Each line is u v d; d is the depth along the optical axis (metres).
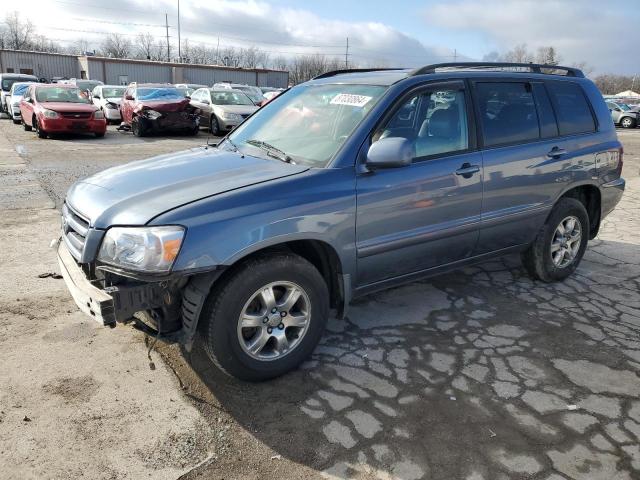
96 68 43.00
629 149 18.67
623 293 4.73
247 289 2.97
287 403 3.03
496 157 4.06
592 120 4.95
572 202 4.76
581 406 3.04
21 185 8.80
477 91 4.07
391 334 3.87
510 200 4.23
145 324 3.03
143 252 2.70
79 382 3.17
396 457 2.61
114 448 2.64
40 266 5.03
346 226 3.29
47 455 2.58
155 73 44.94
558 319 4.17
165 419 2.86
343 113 3.68
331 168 3.28
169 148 14.45
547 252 4.70
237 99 19.02
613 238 6.54
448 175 3.75
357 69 4.61
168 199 2.92
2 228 6.25
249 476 2.49
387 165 3.29
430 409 2.99
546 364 3.50
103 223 2.87
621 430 2.84
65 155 12.47
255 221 2.92
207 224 2.79
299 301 3.29
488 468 2.55
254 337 3.13
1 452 2.58
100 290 2.87
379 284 3.69
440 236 3.81
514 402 3.07
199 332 3.01
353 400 3.07
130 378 3.22
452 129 3.88
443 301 4.47
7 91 25.00
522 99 4.39
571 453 2.66
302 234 3.09
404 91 3.66
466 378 3.31
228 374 3.09
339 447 2.68
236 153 3.80
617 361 3.55
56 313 4.04
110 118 20.91
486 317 4.18
